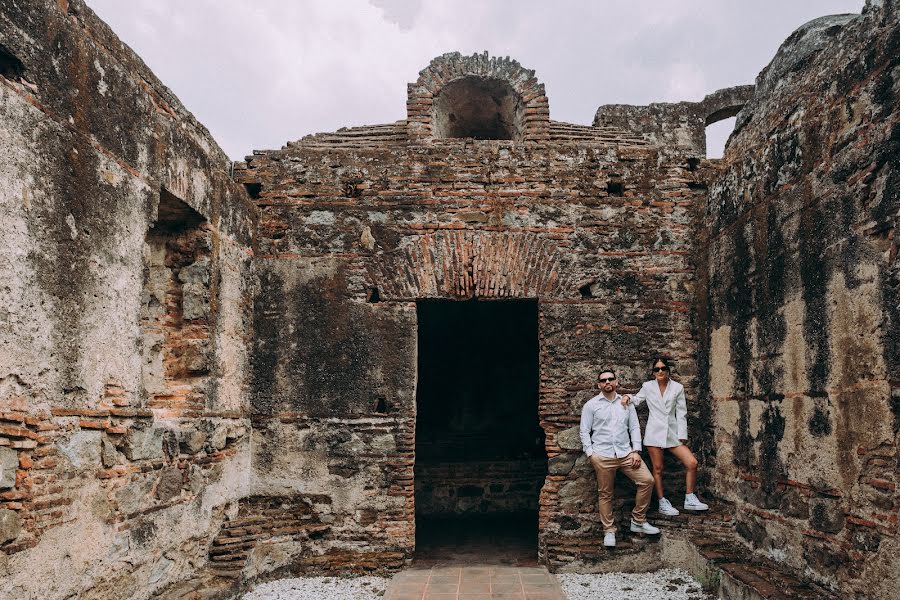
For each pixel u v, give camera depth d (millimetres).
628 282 6734
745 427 5633
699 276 6695
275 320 6613
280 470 6441
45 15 3691
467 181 6816
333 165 6836
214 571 5441
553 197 6809
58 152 3771
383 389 6500
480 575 6133
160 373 5508
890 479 3828
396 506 6367
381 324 6594
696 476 6418
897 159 3820
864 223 4102
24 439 3443
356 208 6758
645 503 6188
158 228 5629
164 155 4938
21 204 3469
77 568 3859
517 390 10609
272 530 6172
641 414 6535
